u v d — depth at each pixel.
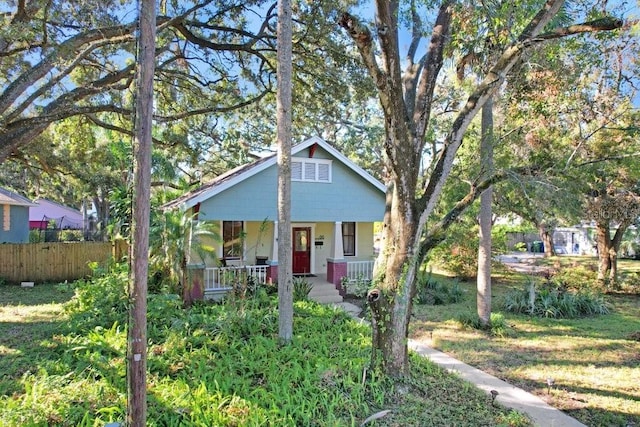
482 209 9.40
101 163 17.50
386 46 4.78
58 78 10.12
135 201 3.26
